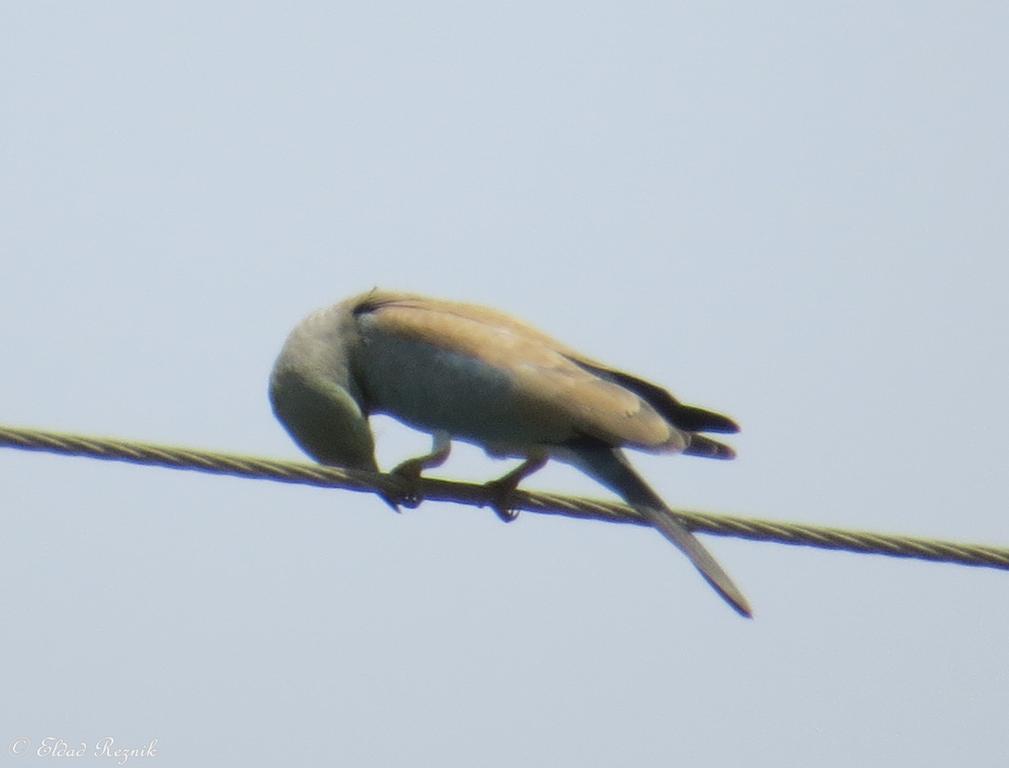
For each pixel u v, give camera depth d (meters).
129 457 10.23
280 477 10.84
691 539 11.10
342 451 13.05
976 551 11.06
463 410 12.52
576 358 12.65
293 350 12.98
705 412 12.34
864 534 11.10
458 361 12.54
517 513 12.37
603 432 11.98
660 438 11.90
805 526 11.10
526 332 12.80
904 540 11.05
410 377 12.77
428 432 12.88
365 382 13.16
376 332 12.98
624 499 11.83
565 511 12.08
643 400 12.23
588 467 12.08
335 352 12.99
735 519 11.30
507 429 12.37
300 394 12.88
